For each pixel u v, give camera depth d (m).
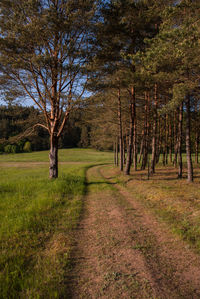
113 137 25.69
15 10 9.00
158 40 7.34
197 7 6.56
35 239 4.21
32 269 3.13
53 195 8.21
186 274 2.96
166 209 6.31
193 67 8.11
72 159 53.88
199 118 18.02
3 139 13.75
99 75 11.66
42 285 2.69
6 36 9.56
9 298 2.42
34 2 8.51
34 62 9.33
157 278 2.87
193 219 5.04
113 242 4.13
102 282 2.80
